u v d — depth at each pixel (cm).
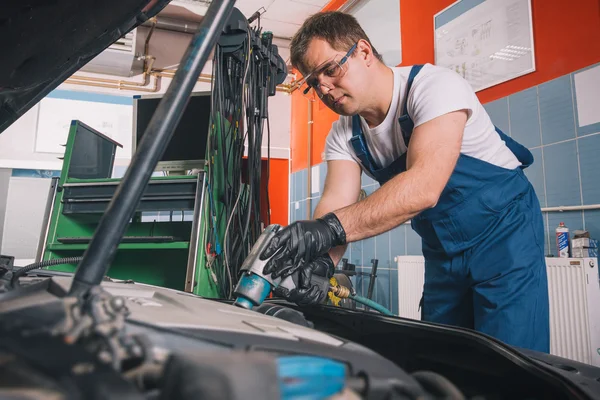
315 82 99
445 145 79
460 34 265
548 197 212
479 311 104
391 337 57
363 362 34
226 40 173
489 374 45
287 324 43
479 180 102
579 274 181
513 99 232
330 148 122
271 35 205
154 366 25
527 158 121
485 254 104
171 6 391
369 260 342
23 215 351
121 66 383
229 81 179
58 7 59
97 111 397
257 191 183
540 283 102
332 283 81
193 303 46
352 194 113
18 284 51
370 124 113
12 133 371
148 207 150
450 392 28
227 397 18
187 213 337
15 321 26
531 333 97
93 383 19
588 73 199
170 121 34
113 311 29
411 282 269
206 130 184
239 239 164
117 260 161
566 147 206
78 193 155
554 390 39
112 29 62
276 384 19
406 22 313
